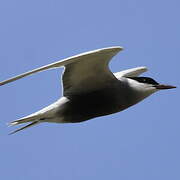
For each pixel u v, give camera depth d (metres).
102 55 13.88
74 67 14.42
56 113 14.95
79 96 15.07
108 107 15.27
